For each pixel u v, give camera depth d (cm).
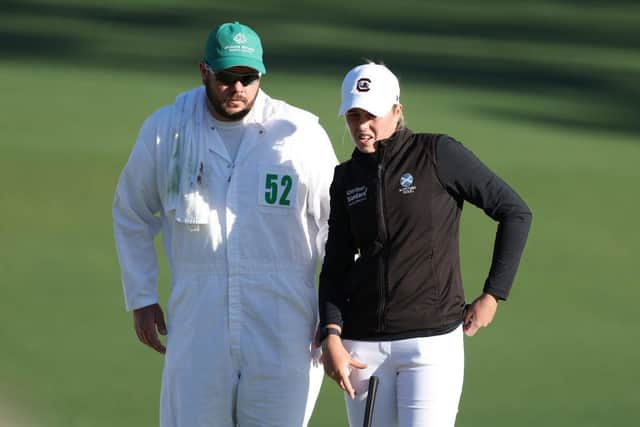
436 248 1778
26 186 4550
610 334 3481
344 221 1834
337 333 1825
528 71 7175
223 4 8462
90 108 5806
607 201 4747
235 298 1920
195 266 1933
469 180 1778
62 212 4334
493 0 9144
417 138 1792
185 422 1948
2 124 5419
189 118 1939
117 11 8081
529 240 4303
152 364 3128
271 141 1928
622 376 3158
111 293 3650
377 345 1803
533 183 4912
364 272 1798
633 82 7025
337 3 8675
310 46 7412
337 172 1831
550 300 3759
